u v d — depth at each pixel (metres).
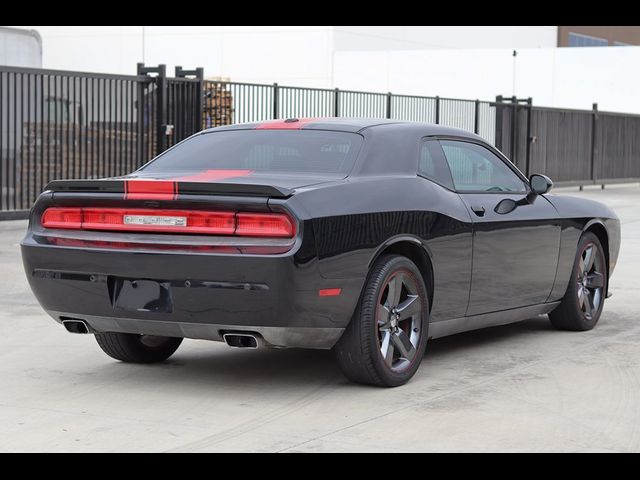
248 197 5.47
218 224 5.51
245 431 5.10
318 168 6.10
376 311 5.83
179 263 5.51
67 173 16.75
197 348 7.27
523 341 7.53
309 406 5.59
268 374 6.41
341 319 5.70
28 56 18.28
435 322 6.44
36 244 5.94
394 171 6.23
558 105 37.34
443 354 7.03
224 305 5.48
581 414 5.42
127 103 17.67
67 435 5.03
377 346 5.84
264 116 21.97
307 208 5.48
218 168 6.30
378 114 25.34
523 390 5.97
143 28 39.00
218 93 20.98
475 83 38.12
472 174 6.89
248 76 39.88
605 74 36.62
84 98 17.61
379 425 5.19
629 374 6.43
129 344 6.56
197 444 4.87
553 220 7.39
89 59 41.34
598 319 8.12
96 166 17.19
